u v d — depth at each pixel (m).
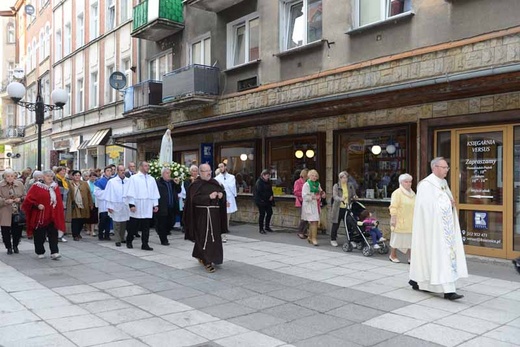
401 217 8.50
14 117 45.94
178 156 19.09
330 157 12.60
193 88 15.91
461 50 9.49
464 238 9.58
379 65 11.08
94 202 12.76
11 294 6.61
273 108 12.62
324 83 12.46
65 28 31.34
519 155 8.77
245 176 15.65
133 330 5.20
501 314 5.71
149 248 10.38
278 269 8.30
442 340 4.88
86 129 27.84
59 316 5.65
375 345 4.78
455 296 6.30
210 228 8.21
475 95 9.33
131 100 19.94
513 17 8.83
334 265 8.60
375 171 11.61
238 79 15.66
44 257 9.52
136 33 19.34
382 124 11.26
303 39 13.48
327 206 12.65
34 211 9.12
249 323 5.46
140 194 10.31
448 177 9.84
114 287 7.07
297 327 5.32
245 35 15.62
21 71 30.41
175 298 6.50
